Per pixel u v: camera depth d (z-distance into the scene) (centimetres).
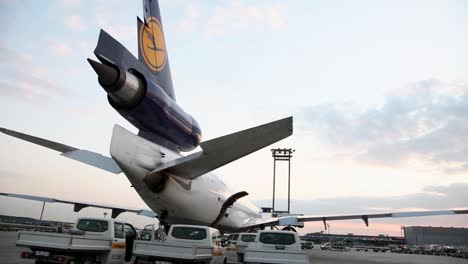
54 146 1219
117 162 1236
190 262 909
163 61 1580
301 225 2477
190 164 1272
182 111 1497
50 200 2034
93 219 1118
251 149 1074
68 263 921
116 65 1156
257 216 2898
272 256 862
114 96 1208
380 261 2711
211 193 1823
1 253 1522
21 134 1172
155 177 1369
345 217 2486
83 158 1244
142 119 1325
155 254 912
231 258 1747
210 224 1950
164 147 1472
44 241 925
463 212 2238
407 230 11594
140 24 1462
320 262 2200
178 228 1132
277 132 987
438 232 11100
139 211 2202
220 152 1120
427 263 2742
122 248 1131
